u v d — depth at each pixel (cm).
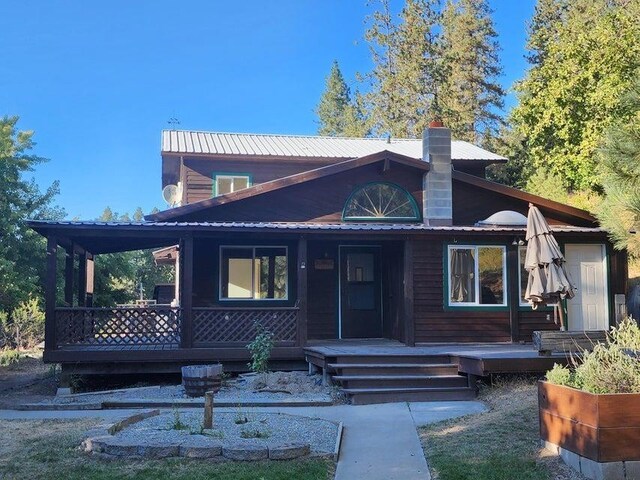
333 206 1548
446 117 3981
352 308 1538
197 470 595
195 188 1788
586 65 2002
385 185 1570
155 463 616
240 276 1503
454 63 4288
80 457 639
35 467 609
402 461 650
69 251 1365
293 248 1520
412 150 2022
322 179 1548
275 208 1529
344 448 702
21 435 748
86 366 1205
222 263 1497
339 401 990
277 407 948
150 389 1126
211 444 651
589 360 650
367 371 1062
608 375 613
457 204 1611
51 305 1196
